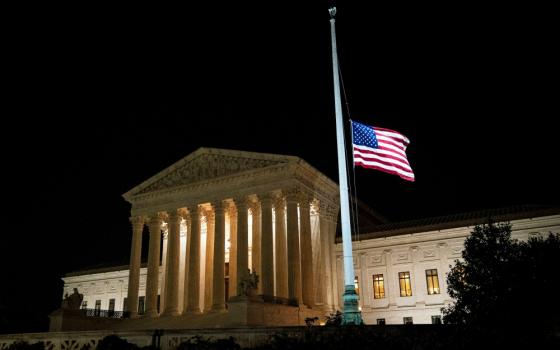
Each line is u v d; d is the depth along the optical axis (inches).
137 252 2417.6
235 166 2260.1
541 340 812.0
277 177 2143.2
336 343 792.9
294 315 1888.5
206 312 2119.8
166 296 2253.9
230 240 2326.5
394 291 2384.4
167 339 1291.8
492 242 1138.7
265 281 2014.0
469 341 781.9
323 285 2218.3
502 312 995.9
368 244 2500.0
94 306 3282.5
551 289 1013.8
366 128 1369.3
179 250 2345.0
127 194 2532.0
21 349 1406.3
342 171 1160.8
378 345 768.9
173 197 2396.7
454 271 1177.4
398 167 1357.0
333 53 1277.1
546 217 2145.7
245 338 1162.6
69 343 1510.8
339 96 1230.3
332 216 2474.2
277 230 2144.4
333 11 1323.8
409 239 2417.6
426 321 2281.0
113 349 1229.1
